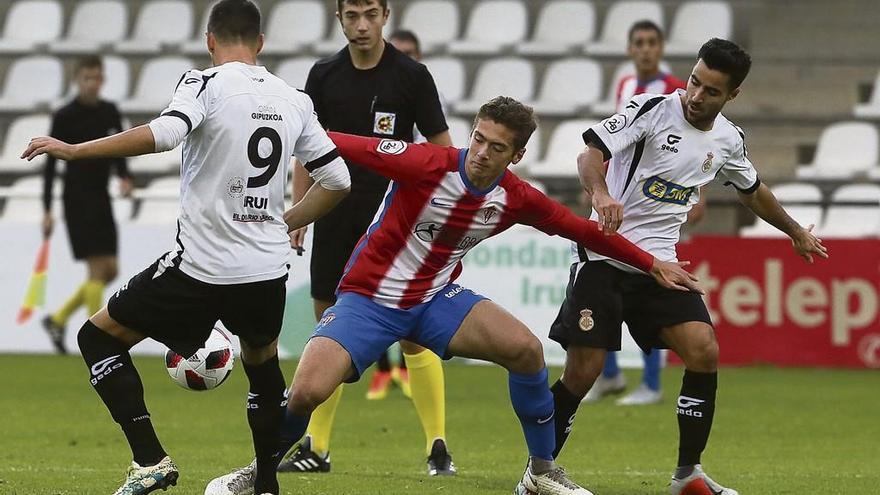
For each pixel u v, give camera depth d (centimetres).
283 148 1931
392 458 2844
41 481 2378
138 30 7106
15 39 7131
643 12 6712
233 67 1939
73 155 1748
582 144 5794
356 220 2633
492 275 4828
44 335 5238
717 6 6538
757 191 2325
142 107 6438
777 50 6631
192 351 1977
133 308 1930
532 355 2061
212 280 1902
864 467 2736
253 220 1919
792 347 4822
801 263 4809
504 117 1962
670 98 2258
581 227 2075
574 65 6419
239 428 3334
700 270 4847
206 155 1891
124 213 5847
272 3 7156
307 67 6481
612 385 4009
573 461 2817
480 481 2442
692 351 2209
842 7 6644
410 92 2650
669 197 2266
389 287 2077
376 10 2591
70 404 3797
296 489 2302
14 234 5253
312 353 2023
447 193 2027
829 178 5778
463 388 4378
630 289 2256
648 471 2653
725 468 2711
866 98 6438
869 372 4725
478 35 6850
